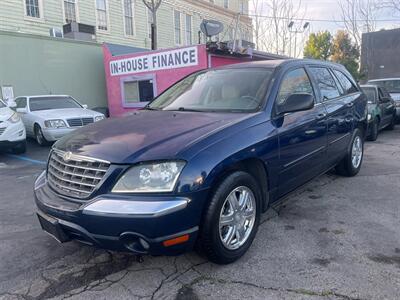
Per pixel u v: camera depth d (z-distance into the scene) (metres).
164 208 2.49
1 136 7.93
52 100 10.95
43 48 12.43
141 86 12.65
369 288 2.67
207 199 2.79
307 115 4.01
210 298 2.62
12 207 4.73
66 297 2.69
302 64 4.40
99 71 14.27
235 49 11.24
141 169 2.59
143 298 2.64
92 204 2.57
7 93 11.48
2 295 2.74
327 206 4.40
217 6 26.72
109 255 3.29
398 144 8.95
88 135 3.14
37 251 3.43
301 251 3.27
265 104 3.50
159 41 21.83
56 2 16.08
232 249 3.02
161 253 2.61
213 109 3.69
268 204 3.53
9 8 14.41
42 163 7.64
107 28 18.48
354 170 5.61
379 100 9.94
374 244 3.37
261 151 3.20
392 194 4.82
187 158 2.65
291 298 2.58
